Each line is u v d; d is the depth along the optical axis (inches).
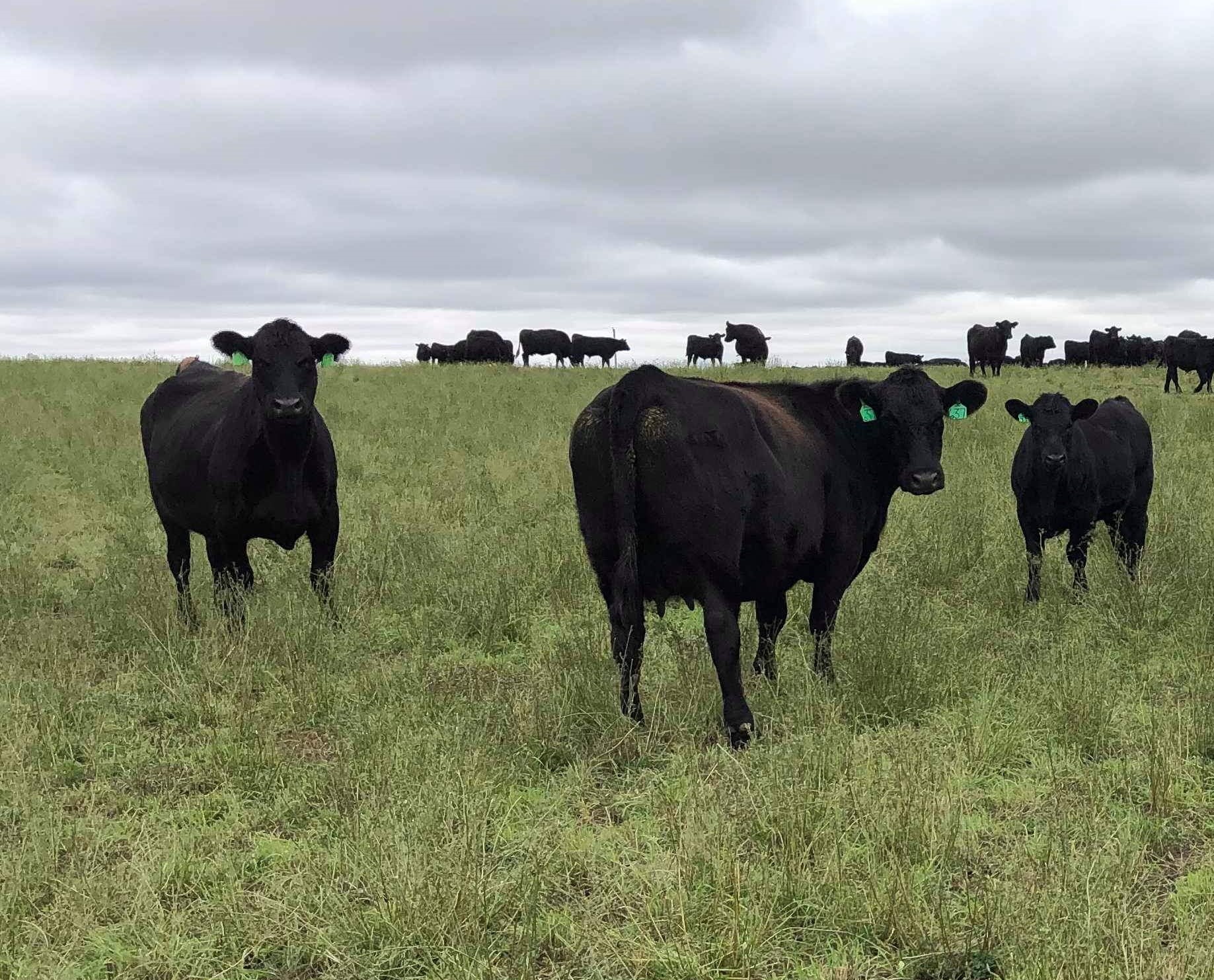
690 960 137.3
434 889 148.6
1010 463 525.7
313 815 185.3
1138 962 130.8
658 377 213.3
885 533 395.9
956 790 188.9
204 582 325.7
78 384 793.6
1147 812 185.6
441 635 293.7
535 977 138.8
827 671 248.2
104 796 195.9
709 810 173.6
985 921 142.9
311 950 144.3
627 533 208.2
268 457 277.9
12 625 283.1
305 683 239.9
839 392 243.9
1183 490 454.6
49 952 141.6
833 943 144.5
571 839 172.7
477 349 1642.5
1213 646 266.2
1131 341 1598.2
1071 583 345.7
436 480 497.7
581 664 249.1
